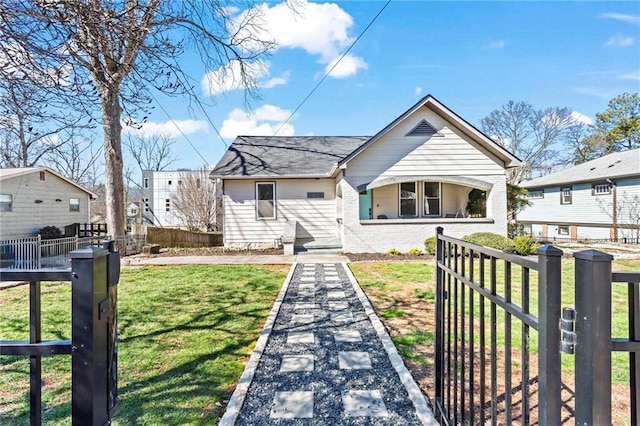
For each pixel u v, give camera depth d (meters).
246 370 3.16
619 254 11.02
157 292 6.15
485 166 11.07
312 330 4.28
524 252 9.88
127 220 26.48
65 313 4.95
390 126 10.78
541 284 1.19
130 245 12.44
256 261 9.65
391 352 3.52
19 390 2.82
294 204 13.34
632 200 15.66
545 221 21.34
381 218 12.62
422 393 2.78
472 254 2.00
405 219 11.21
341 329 4.30
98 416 1.30
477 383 2.99
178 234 15.81
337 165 10.93
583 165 20.50
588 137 26.98
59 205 16.81
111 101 3.73
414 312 4.93
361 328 4.34
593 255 1.03
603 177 16.67
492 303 1.69
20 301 5.68
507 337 1.57
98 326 1.32
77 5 2.55
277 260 9.78
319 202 13.40
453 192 12.84
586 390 1.03
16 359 3.42
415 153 11.06
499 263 8.77
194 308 5.18
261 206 13.29
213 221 24.59
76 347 1.28
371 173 11.06
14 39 2.59
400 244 11.09
